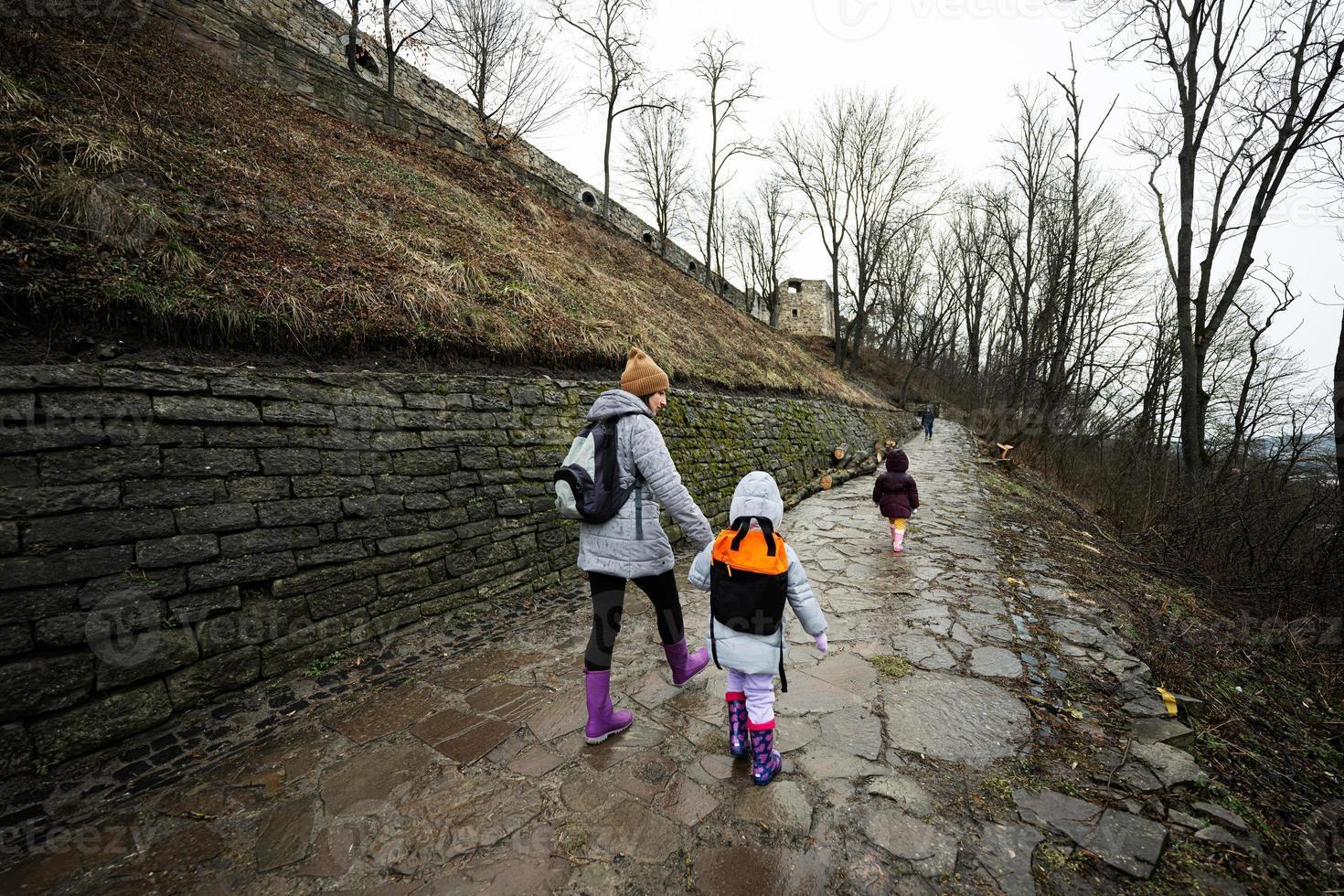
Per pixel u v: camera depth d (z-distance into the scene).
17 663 2.03
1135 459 11.16
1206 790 2.06
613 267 11.69
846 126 24.78
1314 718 3.19
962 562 5.20
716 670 3.08
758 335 15.46
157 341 2.93
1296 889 1.65
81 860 1.72
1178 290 10.29
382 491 3.46
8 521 2.09
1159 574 5.91
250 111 6.54
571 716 2.60
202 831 1.86
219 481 2.73
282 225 4.68
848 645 3.40
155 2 6.31
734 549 2.10
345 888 1.64
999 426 18.44
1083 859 1.72
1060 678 2.96
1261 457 8.66
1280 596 5.36
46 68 4.43
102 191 3.28
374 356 4.00
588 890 1.63
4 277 2.50
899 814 1.93
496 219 8.80
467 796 2.04
